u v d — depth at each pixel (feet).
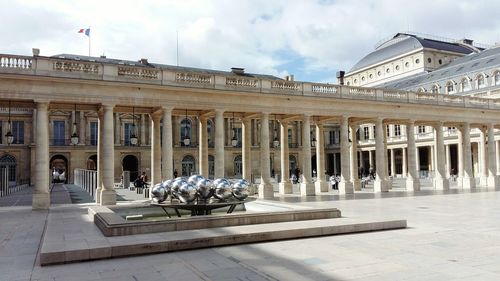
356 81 351.05
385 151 149.28
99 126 103.04
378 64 324.60
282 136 130.21
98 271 32.71
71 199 111.24
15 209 84.94
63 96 89.76
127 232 43.32
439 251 38.27
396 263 33.83
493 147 151.02
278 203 68.08
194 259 36.06
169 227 44.93
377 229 49.93
